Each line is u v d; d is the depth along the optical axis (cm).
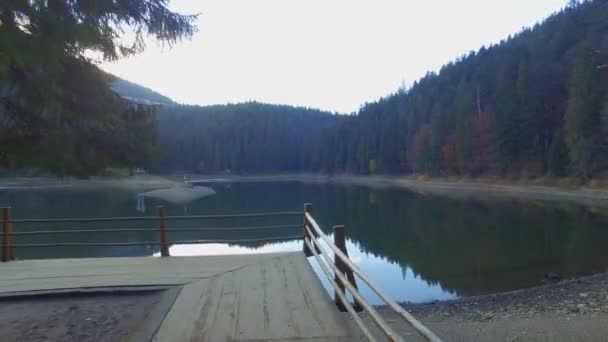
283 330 424
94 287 568
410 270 1633
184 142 12481
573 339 762
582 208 3359
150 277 611
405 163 8819
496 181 5669
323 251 545
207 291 546
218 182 10531
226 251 1838
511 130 5656
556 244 2038
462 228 2641
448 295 1302
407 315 262
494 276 1505
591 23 5081
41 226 2966
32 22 318
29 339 431
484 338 809
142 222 3256
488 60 7762
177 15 415
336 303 512
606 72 4572
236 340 403
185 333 420
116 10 378
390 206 4162
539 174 5191
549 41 6388
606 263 1627
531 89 5603
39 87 379
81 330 451
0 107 390
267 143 13300
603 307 945
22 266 684
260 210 4009
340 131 11575
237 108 14538
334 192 6569
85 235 2645
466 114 6588
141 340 405
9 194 5603
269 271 634
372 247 2120
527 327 852
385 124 9644
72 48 373
